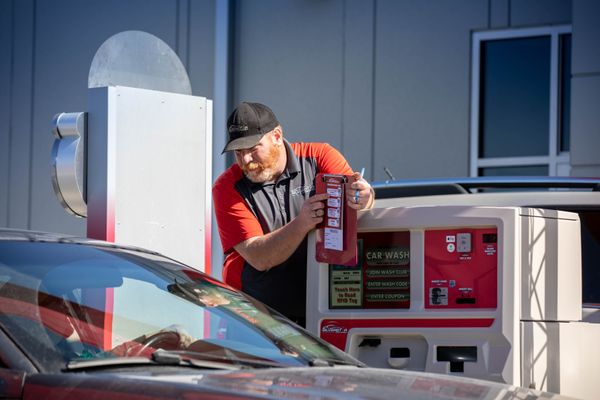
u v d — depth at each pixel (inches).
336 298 259.4
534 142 551.2
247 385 163.5
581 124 501.0
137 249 221.8
